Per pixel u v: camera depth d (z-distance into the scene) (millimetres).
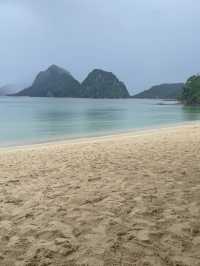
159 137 15188
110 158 9352
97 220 4480
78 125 31094
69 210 4938
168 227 4160
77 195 5699
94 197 5543
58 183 6637
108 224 4320
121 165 8219
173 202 5121
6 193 6008
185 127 24344
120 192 5770
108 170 7691
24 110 64750
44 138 20797
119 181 6555
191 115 51531
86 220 4496
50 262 3400
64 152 11094
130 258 3416
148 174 7066
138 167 7875
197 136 15039
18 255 3572
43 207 5121
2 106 88500
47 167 8422
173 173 7082
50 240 3914
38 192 6012
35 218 4656
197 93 118500
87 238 3926
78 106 93688
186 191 5688
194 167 7629
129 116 47281
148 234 3969
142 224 4281
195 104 118438
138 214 4645
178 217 4484
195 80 123938
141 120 38562
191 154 9453
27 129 27219
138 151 10492
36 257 3512
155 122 35188
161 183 6277
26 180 7031
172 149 10602
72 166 8398
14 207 5180
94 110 67375
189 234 3947
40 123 33375
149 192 5703
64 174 7480
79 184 6465
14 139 20422
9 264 3383
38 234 4102
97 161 8961
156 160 8695
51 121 36156
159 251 3545
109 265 3291
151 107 92438
